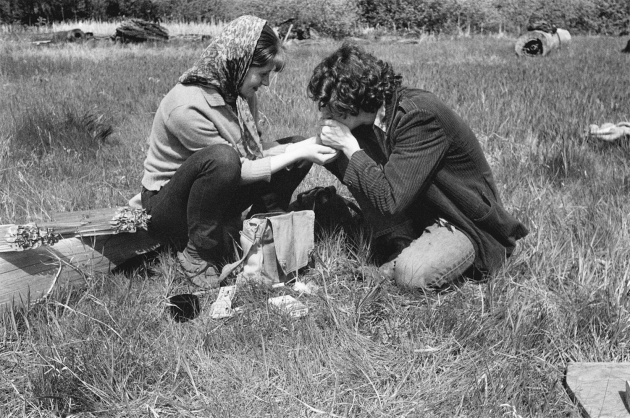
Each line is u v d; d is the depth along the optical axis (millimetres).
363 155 3490
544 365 3076
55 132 6211
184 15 28234
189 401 2854
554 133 6297
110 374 2896
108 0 27562
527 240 4047
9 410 2789
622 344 3193
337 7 23516
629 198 4668
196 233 3662
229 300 3486
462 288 3619
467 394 2828
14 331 3252
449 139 3400
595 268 3713
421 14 24797
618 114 7039
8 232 3256
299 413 2775
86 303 3502
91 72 11156
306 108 7629
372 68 3361
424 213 3723
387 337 3273
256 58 3529
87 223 3549
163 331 3270
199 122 3566
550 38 15633
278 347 3154
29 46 16516
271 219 3625
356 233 4121
